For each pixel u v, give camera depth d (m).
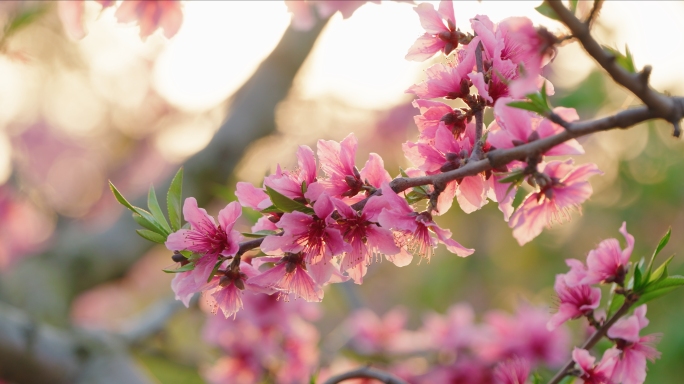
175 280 1.79
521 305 4.11
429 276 7.96
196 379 5.98
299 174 1.77
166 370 6.04
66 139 7.93
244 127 4.81
